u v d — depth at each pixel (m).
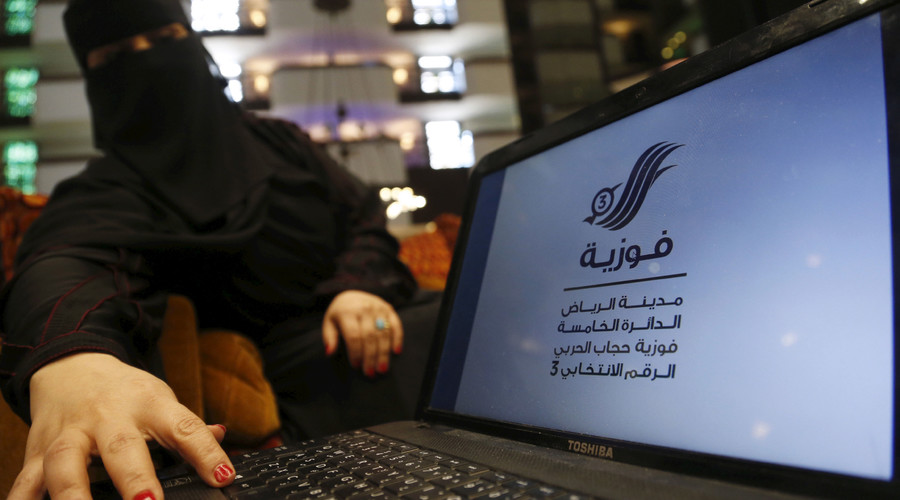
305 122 15.76
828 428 0.37
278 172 1.29
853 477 0.35
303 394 1.08
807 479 0.37
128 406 0.54
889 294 0.36
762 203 0.46
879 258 0.37
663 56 7.79
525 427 0.58
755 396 0.42
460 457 0.51
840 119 0.42
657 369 0.49
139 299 0.84
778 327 0.42
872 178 0.39
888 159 0.38
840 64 0.43
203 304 1.11
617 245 0.57
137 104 1.18
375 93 15.34
